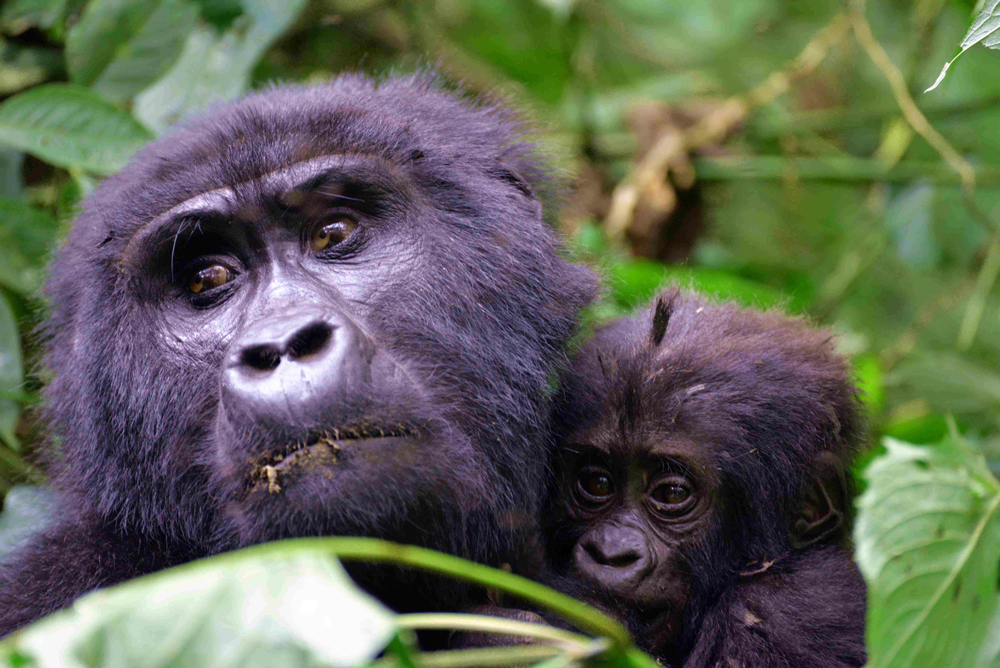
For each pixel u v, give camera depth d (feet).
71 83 29.84
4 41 33.14
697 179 40.42
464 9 45.62
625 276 33.73
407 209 20.76
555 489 24.02
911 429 33.17
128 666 10.27
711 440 23.50
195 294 20.27
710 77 49.34
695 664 22.80
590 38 45.96
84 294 21.52
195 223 19.94
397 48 42.47
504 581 11.95
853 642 22.38
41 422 25.09
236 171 19.99
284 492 17.29
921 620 17.39
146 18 29.58
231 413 17.66
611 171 41.93
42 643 10.19
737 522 23.80
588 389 24.12
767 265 42.65
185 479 19.95
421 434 18.33
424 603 19.99
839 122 43.14
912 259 41.16
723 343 25.07
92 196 24.36
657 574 22.99
